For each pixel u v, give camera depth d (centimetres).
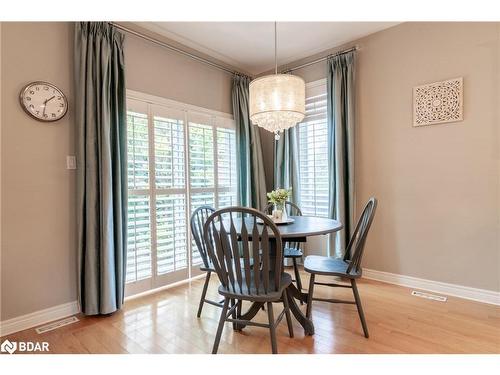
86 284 220
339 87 306
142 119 268
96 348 181
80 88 219
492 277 234
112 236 227
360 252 188
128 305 244
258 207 368
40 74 211
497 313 218
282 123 223
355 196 305
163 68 290
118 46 241
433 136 258
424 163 264
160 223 281
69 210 226
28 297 207
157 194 278
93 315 224
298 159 356
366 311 225
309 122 348
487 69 231
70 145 226
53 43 217
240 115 365
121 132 242
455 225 250
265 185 381
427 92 259
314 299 199
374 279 297
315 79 343
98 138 223
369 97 297
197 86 324
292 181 356
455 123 246
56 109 216
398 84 278
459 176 246
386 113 286
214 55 339
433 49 256
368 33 294
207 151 330
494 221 232
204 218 242
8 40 198
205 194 327
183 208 302
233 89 362
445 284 257
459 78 243
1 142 196
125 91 245
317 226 202
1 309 197
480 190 237
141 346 182
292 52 336
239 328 200
